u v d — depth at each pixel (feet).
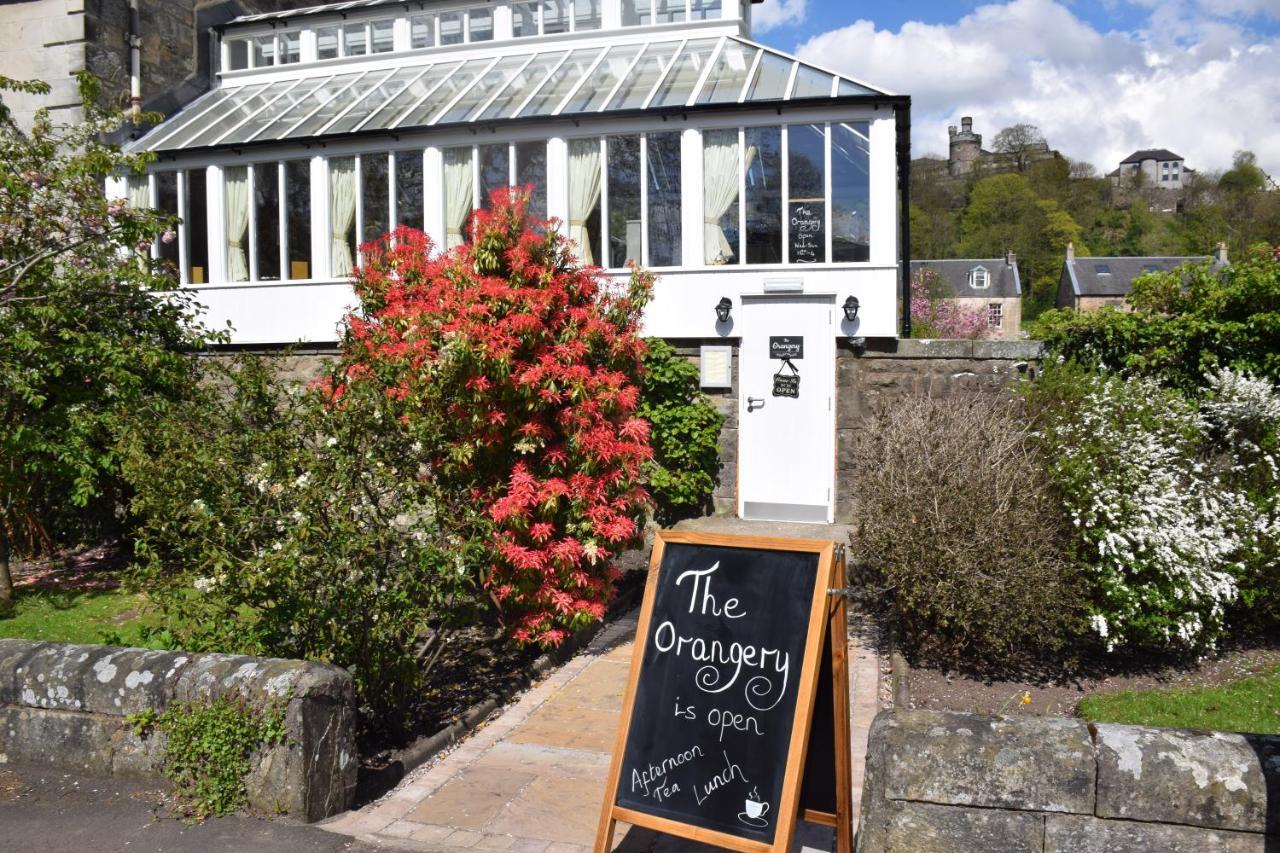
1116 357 31.14
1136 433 22.90
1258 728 17.83
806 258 34.60
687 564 13.32
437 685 19.90
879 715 12.03
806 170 34.50
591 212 36.73
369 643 16.70
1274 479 23.82
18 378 27.91
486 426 20.34
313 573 15.90
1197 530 22.39
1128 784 10.73
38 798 14.32
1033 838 10.94
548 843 13.47
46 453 29.89
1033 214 217.56
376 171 39.65
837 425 34.27
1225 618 23.35
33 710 15.38
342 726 14.52
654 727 12.69
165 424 17.79
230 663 14.66
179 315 34.60
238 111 45.60
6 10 45.73
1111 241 225.15
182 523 17.03
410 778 15.80
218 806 13.97
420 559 16.94
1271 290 29.37
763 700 12.16
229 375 19.88
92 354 29.63
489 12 46.70
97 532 35.55
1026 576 19.92
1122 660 22.03
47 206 29.48
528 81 41.22
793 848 13.30
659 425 34.27
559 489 20.18
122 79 46.78
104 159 29.32
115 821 13.69
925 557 20.47
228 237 42.11
